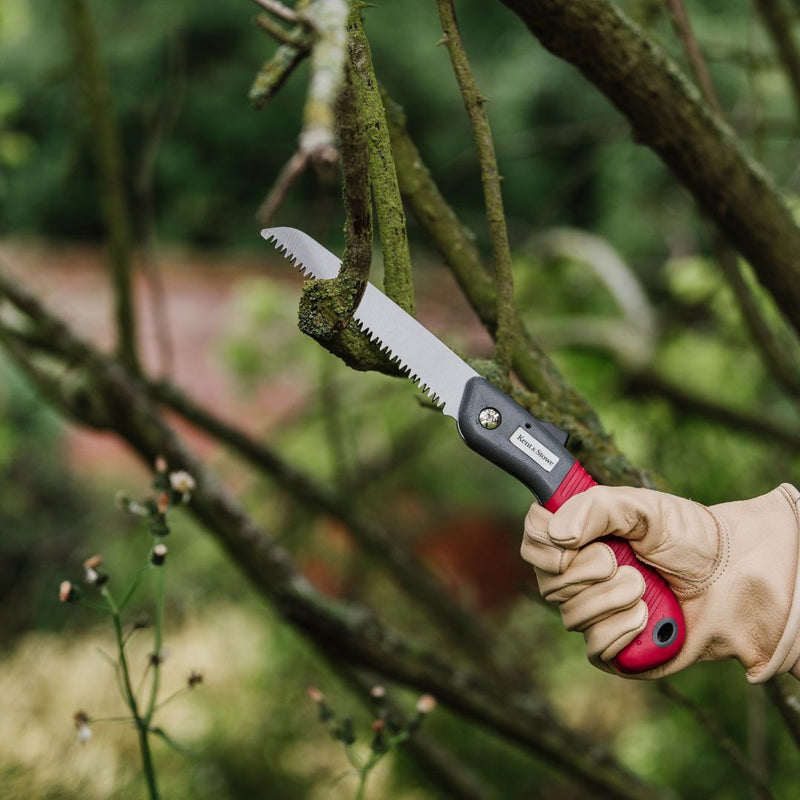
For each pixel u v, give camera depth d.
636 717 4.62
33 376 2.27
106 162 2.35
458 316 4.18
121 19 11.48
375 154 0.89
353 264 0.88
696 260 3.45
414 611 4.72
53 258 8.35
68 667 4.30
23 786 2.29
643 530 0.90
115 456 8.45
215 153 11.76
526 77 11.95
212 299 8.99
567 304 4.26
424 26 12.33
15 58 11.19
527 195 11.75
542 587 0.92
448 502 5.66
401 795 3.70
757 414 3.40
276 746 3.78
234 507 2.02
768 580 0.91
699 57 1.56
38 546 5.24
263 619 4.61
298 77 11.73
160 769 3.41
